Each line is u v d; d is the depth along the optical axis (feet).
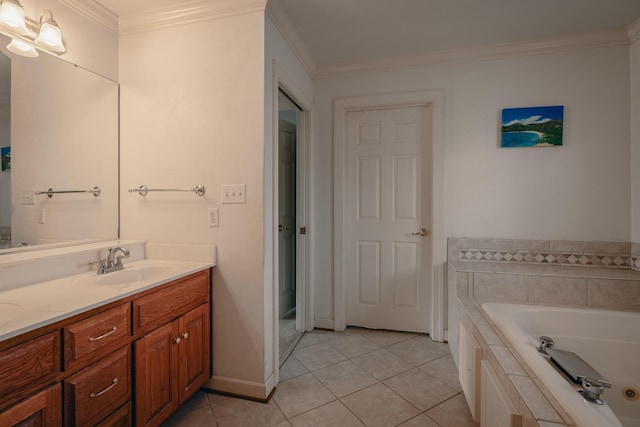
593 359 5.51
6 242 4.81
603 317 5.62
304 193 8.90
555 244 7.54
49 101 5.36
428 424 5.13
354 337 8.50
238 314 5.87
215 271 5.99
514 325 5.03
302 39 7.36
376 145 8.87
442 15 6.47
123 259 5.89
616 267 7.19
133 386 4.29
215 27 5.96
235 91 5.85
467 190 8.04
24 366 3.04
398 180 8.75
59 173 5.51
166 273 5.07
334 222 8.93
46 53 5.32
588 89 7.34
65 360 3.43
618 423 2.88
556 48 7.45
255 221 5.76
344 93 8.81
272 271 6.14
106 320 3.88
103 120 6.23
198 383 5.56
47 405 3.24
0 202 4.74
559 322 5.72
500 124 7.82
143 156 6.36
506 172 7.82
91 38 6.01
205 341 5.78
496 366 4.23
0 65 4.76
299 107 8.52
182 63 6.14
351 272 9.14
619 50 7.16
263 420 5.21
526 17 6.54
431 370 6.80
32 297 3.88
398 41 7.49
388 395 5.91
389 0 5.97
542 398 3.34
